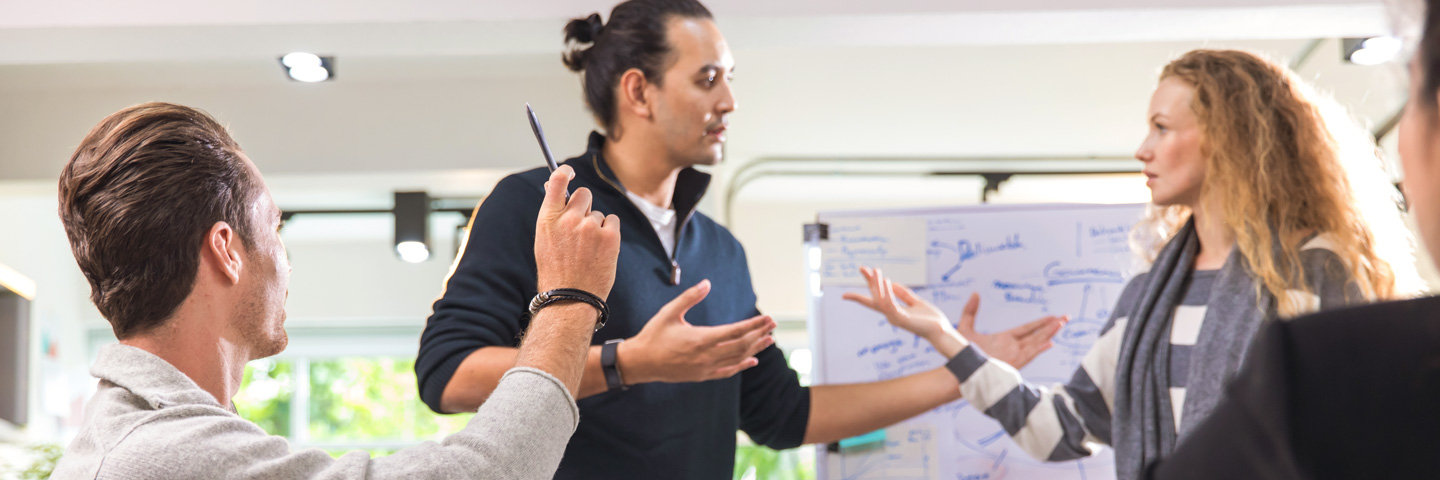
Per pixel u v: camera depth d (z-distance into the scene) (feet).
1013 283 8.68
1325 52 12.33
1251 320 5.23
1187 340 5.57
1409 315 1.72
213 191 3.41
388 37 9.02
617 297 5.81
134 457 2.91
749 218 19.29
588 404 5.67
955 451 8.25
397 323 20.52
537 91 13.38
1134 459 5.53
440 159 13.21
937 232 8.80
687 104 6.01
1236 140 5.58
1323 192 5.47
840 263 8.71
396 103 13.38
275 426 20.86
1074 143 15.79
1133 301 6.14
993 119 14.78
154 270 3.29
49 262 18.01
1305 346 1.76
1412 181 1.84
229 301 3.47
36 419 16.89
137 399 3.18
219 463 2.95
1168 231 6.91
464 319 5.51
